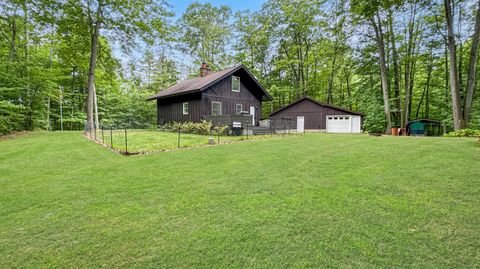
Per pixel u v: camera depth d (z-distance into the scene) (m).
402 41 19.03
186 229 2.55
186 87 17.19
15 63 14.05
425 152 6.34
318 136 12.55
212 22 28.80
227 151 7.25
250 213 2.91
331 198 3.34
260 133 15.12
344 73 25.22
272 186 3.91
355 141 9.52
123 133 14.39
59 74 18.39
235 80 17.59
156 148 7.93
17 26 15.89
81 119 24.11
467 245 2.18
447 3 12.53
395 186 3.77
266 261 2.00
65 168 5.25
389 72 20.41
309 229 2.51
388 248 2.16
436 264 1.93
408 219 2.69
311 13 22.98
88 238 2.40
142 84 28.72
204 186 3.95
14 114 13.93
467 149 6.42
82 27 15.19
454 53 12.51
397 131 16.16
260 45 27.45
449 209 2.92
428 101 21.91
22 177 4.55
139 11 15.07
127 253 2.14
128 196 3.54
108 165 5.50
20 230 2.56
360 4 14.47
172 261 2.02
